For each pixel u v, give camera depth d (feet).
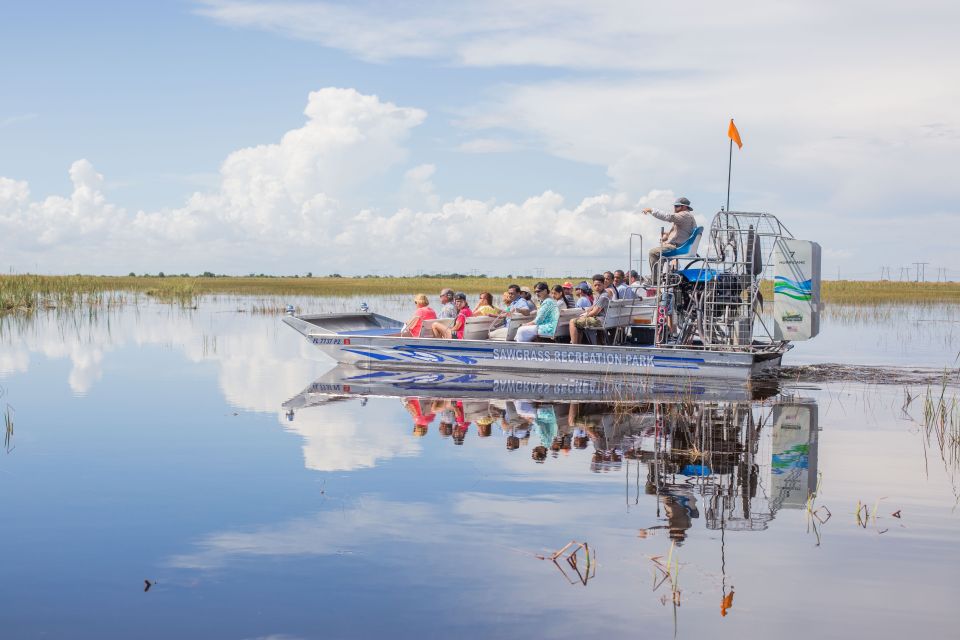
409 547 17.94
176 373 46.26
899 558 17.47
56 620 14.42
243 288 188.14
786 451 27.48
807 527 19.51
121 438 29.04
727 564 17.07
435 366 48.98
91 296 116.57
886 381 44.55
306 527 19.30
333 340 50.55
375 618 14.46
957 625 14.26
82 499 21.58
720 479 23.81
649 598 15.31
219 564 16.97
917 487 23.08
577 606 14.96
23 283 114.42
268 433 30.04
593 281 49.96
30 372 45.96
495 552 17.69
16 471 24.48
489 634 13.85
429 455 26.53
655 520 19.94
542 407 35.91
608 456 26.55
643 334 52.42
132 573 16.51
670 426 31.73
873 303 129.08
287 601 15.16
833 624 14.26
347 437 29.35
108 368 48.01
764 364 46.73
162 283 182.50
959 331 77.51
